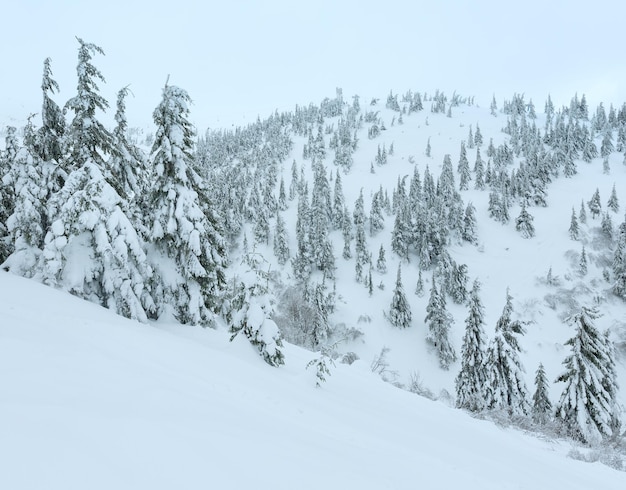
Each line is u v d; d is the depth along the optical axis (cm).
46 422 354
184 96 1545
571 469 977
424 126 17538
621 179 10750
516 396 2427
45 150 1603
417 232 8669
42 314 948
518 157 13188
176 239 1533
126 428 379
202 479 324
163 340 1084
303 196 9956
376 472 472
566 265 7775
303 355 1795
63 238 1268
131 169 1705
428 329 6794
